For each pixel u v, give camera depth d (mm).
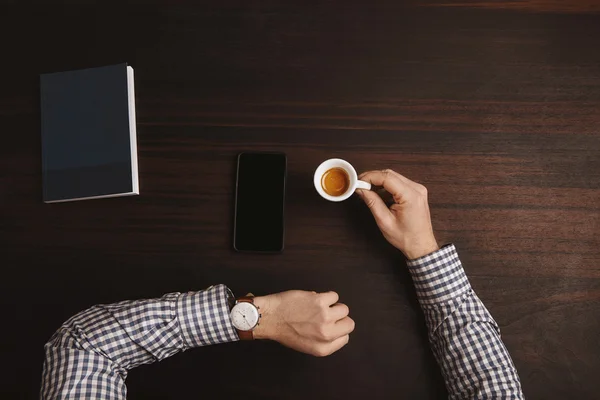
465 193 1313
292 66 1347
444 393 1271
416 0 1343
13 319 1328
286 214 1319
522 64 1328
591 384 1278
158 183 1336
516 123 1321
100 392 1023
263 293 1311
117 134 1317
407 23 1344
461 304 1168
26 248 1338
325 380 1294
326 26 1350
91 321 1064
